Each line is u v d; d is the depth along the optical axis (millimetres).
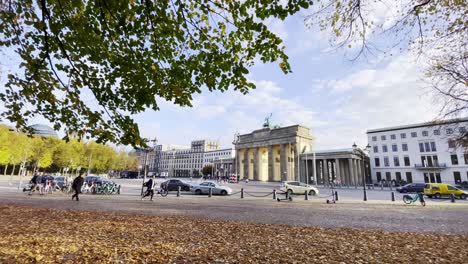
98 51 4980
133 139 5816
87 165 73250
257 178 86000
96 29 4684
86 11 4516
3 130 47000
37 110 5391
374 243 8203
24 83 5109
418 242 8414
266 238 8648
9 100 5184
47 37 4707
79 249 6734
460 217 15023
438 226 11961
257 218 13492
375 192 41094
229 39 4816
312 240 8461
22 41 4957
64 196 22766
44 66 4996
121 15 4461
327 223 12375
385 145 77500
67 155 61688
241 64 4965
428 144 69250
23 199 19234
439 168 66000
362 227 11445
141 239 8078
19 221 10344
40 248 6641
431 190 32125
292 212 16328
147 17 4531
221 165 117438
